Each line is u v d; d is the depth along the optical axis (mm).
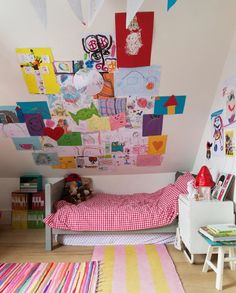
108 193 3883
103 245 2922
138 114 2945
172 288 1997
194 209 2361
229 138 2541
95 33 2236
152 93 2740
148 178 3875
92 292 1950
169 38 2295
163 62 2473
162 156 3557
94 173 3846
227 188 2441
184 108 2943
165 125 3119
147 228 2832
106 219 2812
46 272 2285
